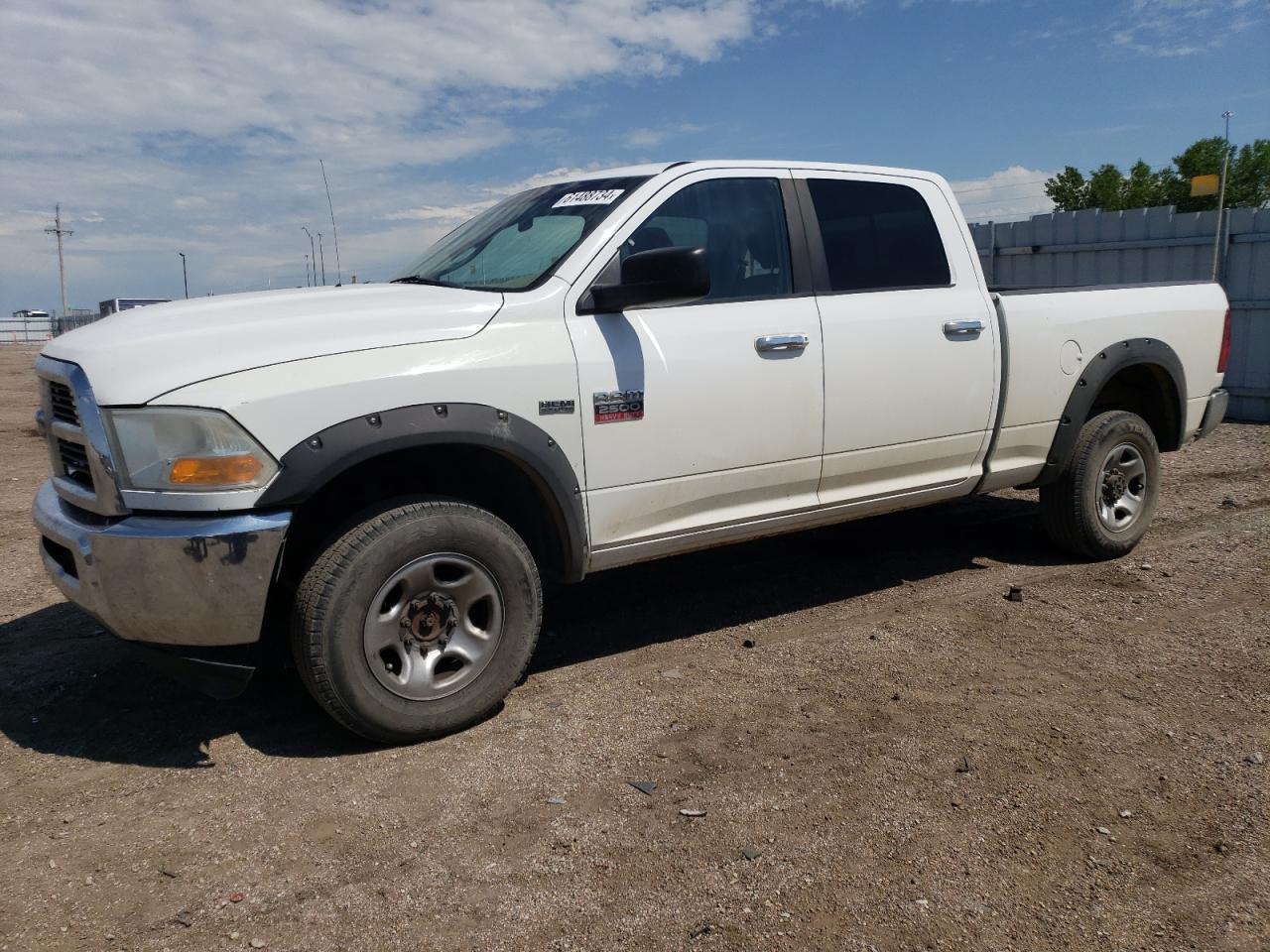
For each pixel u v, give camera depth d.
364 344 3.39
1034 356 5.05
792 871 2.71
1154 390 5.79
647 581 5.41
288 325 3.37
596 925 2.51
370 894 2.66
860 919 2.51
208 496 3.13
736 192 4.30
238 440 3.14
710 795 3.12
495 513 4.03
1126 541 5.54
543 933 2.49
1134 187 44.56
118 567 3.17
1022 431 5.10
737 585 5.30
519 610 3.67
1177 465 8.06
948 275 4.86
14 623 4.90
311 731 3.68
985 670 4.05
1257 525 6.12
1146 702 3.72
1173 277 10.38
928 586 5.19
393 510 3.40
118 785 3.30
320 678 3.31
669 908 2.57
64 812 3.14
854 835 2.88
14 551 6.20
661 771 3.29
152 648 3.33
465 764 3.38
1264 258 9.65
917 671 4.06
